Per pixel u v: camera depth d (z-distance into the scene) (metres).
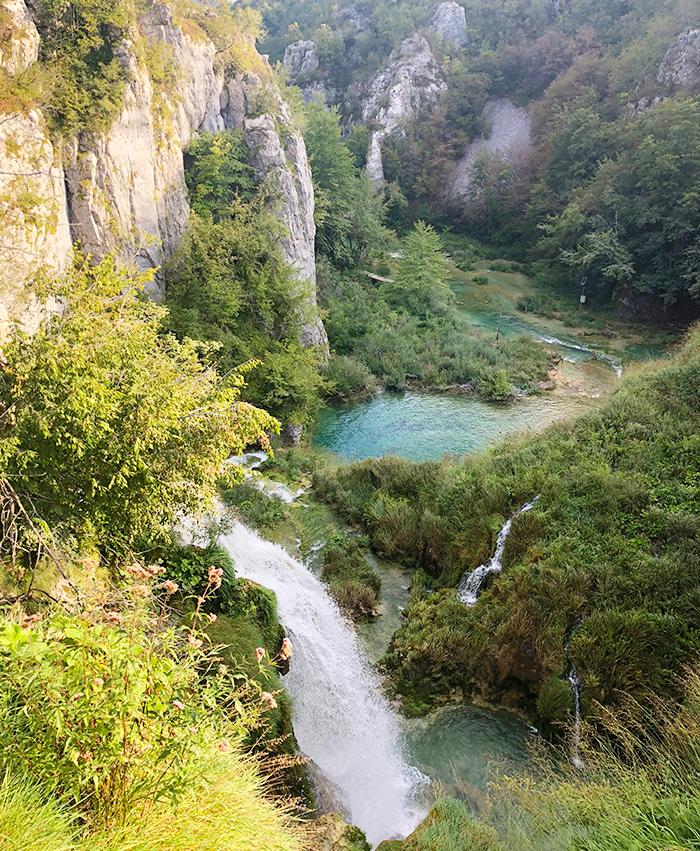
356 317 34.84
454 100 72.69
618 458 15.40
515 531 14.10
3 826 3.51
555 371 31.72
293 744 10.10
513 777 9.73
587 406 27.36
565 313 41.50
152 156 20.67
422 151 70.44
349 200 45.06
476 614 13.26
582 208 45.91
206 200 24.69
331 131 41.78
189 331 20.89
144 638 4.84
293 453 22.05
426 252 39.88
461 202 66.44
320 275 36.22
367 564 15.90
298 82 86.56
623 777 6.82
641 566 12.16
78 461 8.19
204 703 5.06
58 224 15.90
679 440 15.66
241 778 5.00
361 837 8.33
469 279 50.09
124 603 6.04
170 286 21.78
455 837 7.39
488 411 27.16
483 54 75.25
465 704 12.31
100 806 4.08
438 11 83.75
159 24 22.59
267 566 14.76
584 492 14.52
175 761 4.23
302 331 27.78
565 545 13.25
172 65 22.81
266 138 26.72
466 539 15.23
